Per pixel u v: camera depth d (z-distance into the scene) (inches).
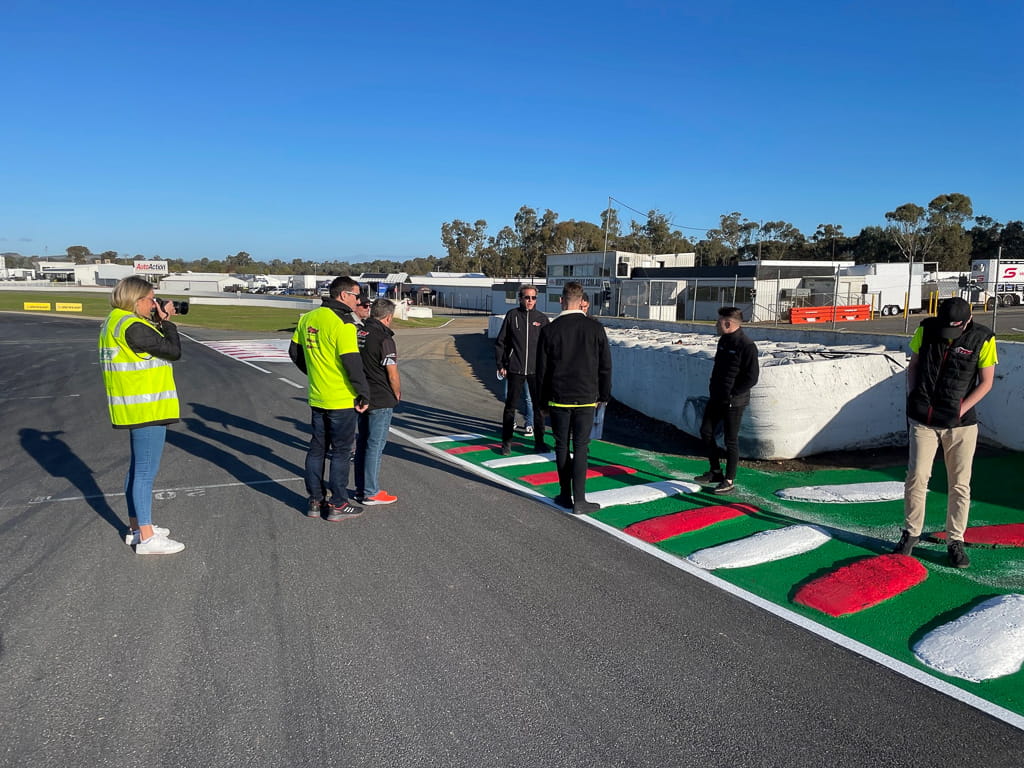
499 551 183.0
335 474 204.2
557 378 207.2
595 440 331.0
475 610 148.6
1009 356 280.8
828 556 179.9
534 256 4005.9
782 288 1488.7
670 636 137.9
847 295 1432.1
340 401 198.4
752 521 207.5
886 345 474.3
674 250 3676.2
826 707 114.1
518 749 102.9
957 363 165.5
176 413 180.2
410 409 427.2
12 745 102.3
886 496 229.9
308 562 174.4
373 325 214.8
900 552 178.4
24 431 340.5
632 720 110.4
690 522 206.1
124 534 193.0
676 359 358.3
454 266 4717.0
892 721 110.5
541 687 119.5
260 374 593.9
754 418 277.3
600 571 170.1
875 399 294.0
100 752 101.0
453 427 369.4
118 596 153.6
